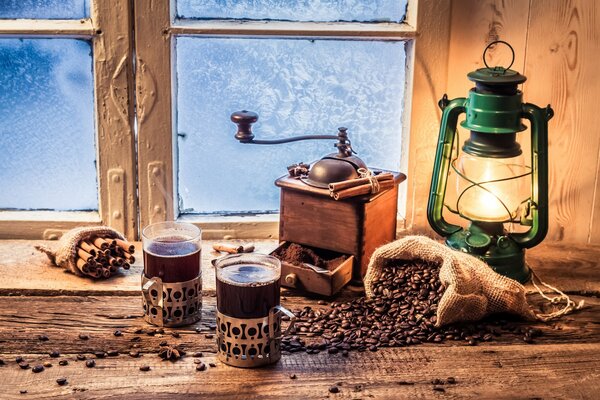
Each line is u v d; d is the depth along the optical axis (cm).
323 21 208
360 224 188
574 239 220
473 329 175
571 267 204
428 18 203
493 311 179
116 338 170
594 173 213
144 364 161
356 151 219
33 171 215
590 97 208
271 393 152
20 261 202
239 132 197
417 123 212
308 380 157
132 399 149
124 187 212
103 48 201
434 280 183
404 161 218
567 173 214
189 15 205
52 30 199
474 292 176
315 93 214
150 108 205
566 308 183
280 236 198
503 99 181
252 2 206
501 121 183
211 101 212
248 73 211
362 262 191
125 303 185
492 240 195
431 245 181
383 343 169
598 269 204
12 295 188
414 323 176
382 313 180
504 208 193
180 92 210
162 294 173
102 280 194
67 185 217
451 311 172
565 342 171
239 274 161
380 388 154
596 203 216
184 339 171
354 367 161
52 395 150
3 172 215
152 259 173
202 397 150
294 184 192
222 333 160
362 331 173
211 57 208
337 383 156
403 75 213
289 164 219
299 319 178
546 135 184
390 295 183
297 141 216
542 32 204
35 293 188
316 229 193
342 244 191
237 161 218
